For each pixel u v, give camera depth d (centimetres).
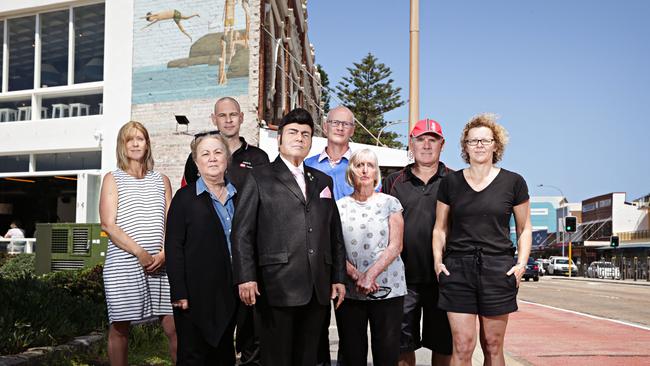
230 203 461
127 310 474
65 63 1544
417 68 1028
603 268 4847
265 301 406
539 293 2350
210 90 1402
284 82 1672
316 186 425
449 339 513
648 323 1216
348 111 541
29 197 1620
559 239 7644
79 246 1087
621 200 7006
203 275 435
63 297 684
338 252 430
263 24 1419
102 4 1511
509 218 465
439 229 489
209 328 430
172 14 1436
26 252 1507
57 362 539
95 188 1463
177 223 441
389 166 974
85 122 1483
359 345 459
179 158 1411
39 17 1565
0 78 1602
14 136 1545
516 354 818
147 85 1445
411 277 514
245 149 572
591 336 1003
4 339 517
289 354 409
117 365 484
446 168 534
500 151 481
